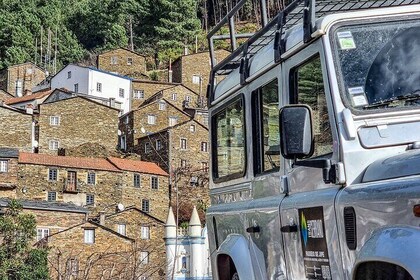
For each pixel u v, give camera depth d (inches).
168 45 4832.7
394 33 177.6
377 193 147.2
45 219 2006.6
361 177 162.7
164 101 3078.2
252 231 223.1
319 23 176.6
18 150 2455.7
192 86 3850.9
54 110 2778.1
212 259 274.8
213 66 291.9
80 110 2822.3
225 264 265.4
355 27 177.0
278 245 201.8
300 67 191.0
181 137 2743.6
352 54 174.1
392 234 140.4
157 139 2800.2
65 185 2356.1
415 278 129.6
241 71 238.1
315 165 172.9
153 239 2028.8
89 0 5541.3
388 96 170.9
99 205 2395.4
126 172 2468.0
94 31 5290.4
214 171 281.3
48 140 2755.9
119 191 2440.9
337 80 171.5
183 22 4955.7
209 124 288.7
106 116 2866.6
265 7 254.8
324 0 205.2
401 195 139.2
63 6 5487.2
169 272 652.7
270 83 214.2
